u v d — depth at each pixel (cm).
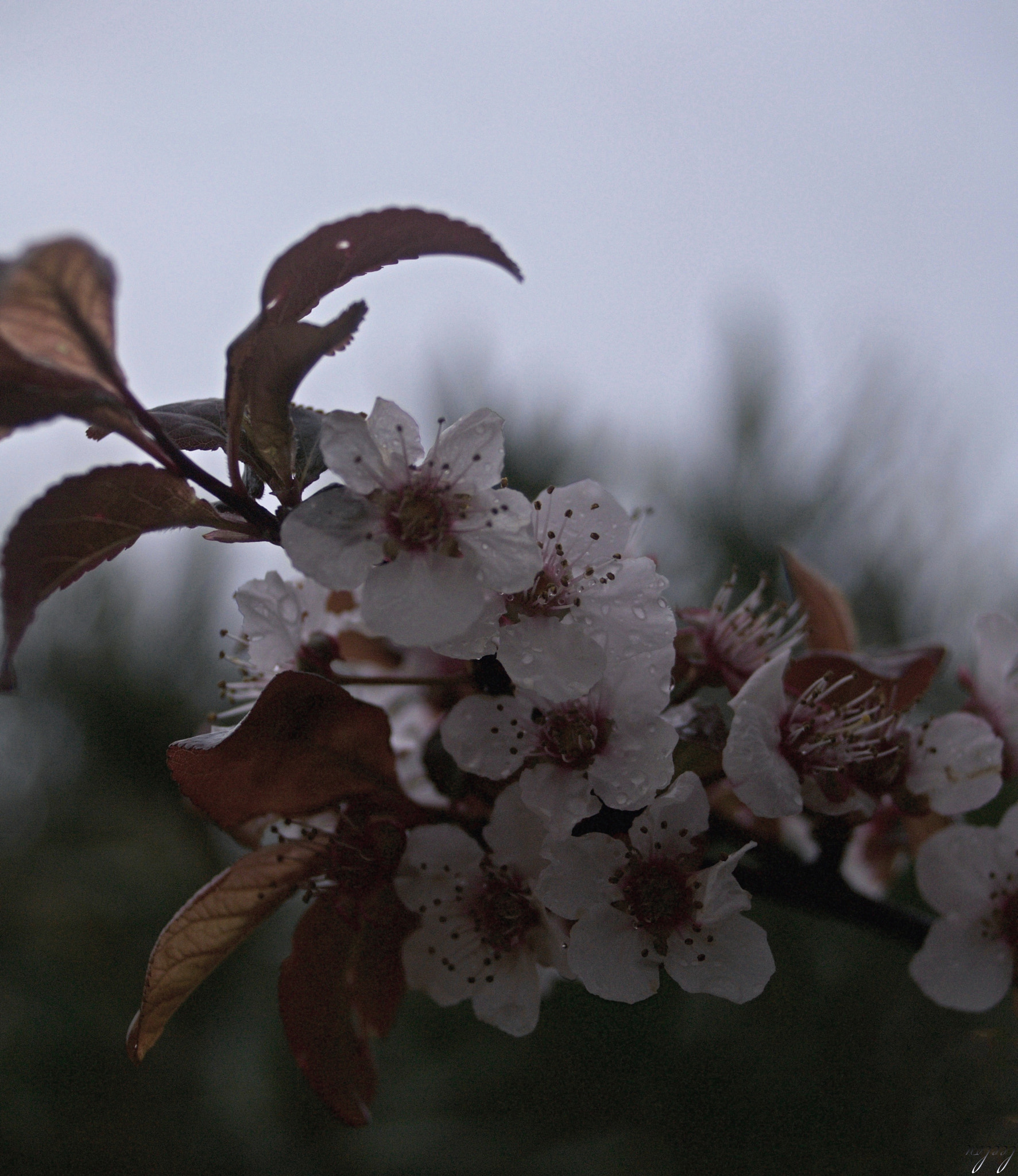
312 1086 26
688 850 25
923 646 28
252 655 27
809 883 27
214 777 25
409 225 24
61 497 24
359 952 26
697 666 27
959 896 26
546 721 25
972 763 26
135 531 24
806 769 25
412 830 25
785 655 25
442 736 25
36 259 22
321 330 24
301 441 25
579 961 24
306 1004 26
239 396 24
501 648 24
